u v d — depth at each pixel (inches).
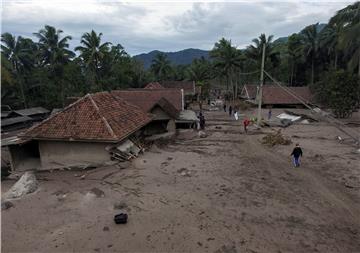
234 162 712.4
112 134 686.5
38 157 813.9
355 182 569.6
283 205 479.8
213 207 471.5
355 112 1515.7
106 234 395.2
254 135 1032.8
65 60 1964.8
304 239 385.1
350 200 496.7
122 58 2399.1
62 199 507.2
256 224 421.1
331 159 718.5
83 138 685.9
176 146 892.0
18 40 1779.0
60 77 2041.1
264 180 589.6
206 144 911.7
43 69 2011.6
